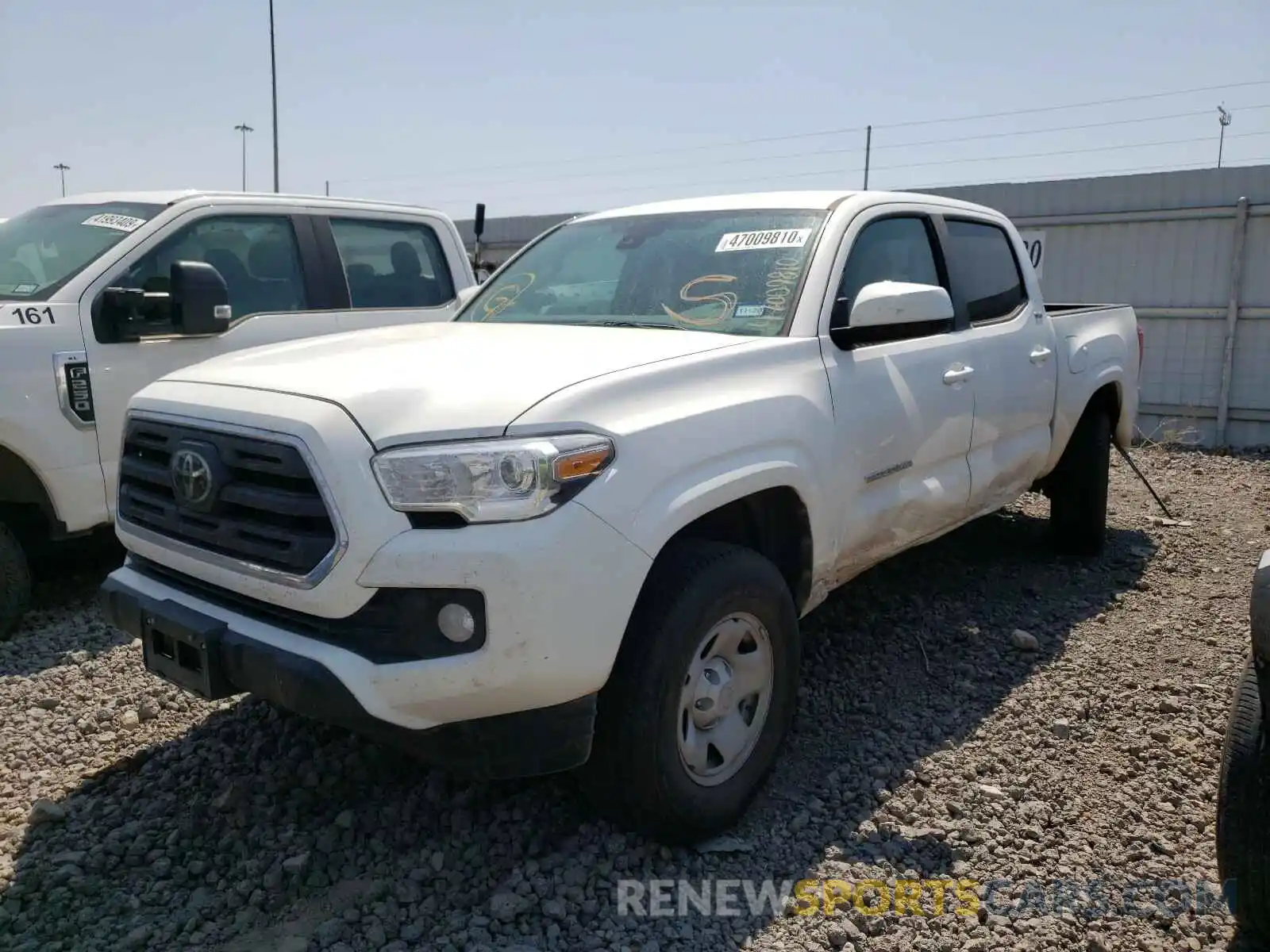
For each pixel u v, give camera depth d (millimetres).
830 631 4754
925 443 4086
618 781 2859
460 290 7043
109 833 3168
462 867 2975
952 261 4660
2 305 4797
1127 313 6324
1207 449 10750
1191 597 5312
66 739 3766
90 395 4980
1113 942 2689
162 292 5414
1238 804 2549
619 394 2857
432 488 2543
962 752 3656
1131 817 3250
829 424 3498
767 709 3240
